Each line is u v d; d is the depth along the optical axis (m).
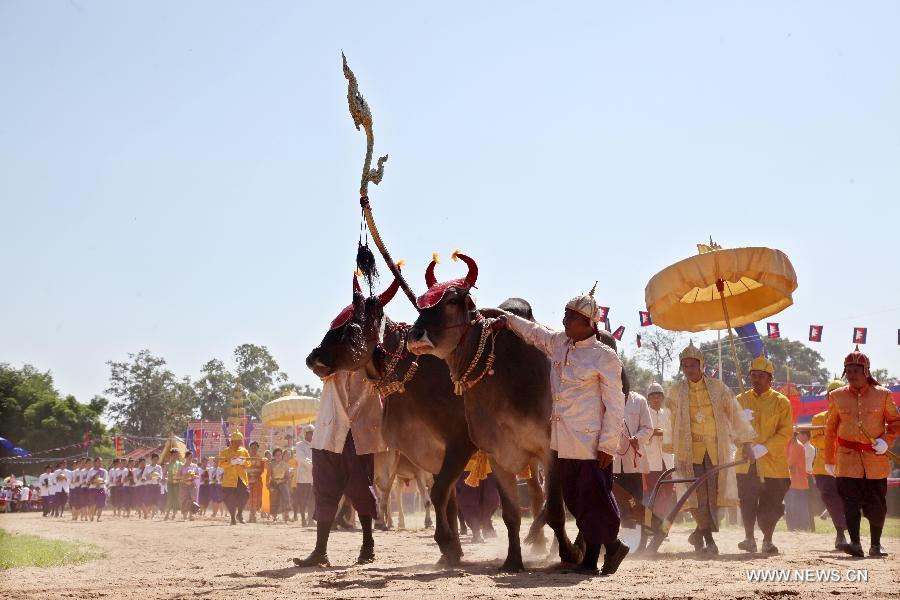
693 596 6.43
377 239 9.99
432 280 9.41
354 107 10.04
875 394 11.18
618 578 7.76
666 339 60.91
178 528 21.89
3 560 10.70
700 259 11.09
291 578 8.35
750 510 11.38
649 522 9.80
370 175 10.10
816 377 107.62
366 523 10.08
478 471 11.16
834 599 6.41
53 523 26.97
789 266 11.20
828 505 12.75
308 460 22.78
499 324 8.94
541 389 8.86
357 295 9.64
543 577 7.92
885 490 11.09
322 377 9.50
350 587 7.50
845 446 11.16
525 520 20.77
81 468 30.78
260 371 137.38
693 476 11.23
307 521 23.91
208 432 46.81
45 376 83.06
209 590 7.42
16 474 67.31
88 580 8.39
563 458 8.17
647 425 11.88
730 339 11.67
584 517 8.09
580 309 8.23
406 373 9.97
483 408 8.95
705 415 11.30
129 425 126.88
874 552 10.97
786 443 11.59
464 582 7.61
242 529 20.89
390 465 14.27
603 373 8.14
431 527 18.61
